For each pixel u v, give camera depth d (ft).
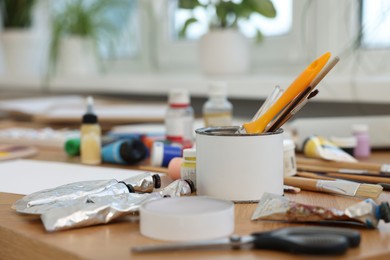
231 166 2.09
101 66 7.99
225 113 3.68
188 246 1.58
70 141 3.43
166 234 1.68
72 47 7.51
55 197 2.07
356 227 1.81
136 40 7.54
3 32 8.36
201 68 5.74
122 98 7.14
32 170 2.94
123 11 7.61
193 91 5.67
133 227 1.84
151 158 3.09
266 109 2.26
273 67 5.93
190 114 3.54
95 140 3.19
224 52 5.51
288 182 2.43
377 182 2.48
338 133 3.41
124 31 7.63
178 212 1.76
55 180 2.65
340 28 5.17
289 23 5.67
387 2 4.65
